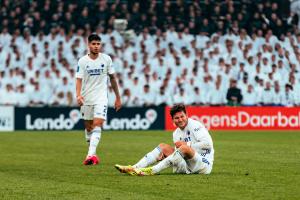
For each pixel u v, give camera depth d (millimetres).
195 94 102125
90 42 49469
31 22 107375
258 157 52469
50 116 95688
